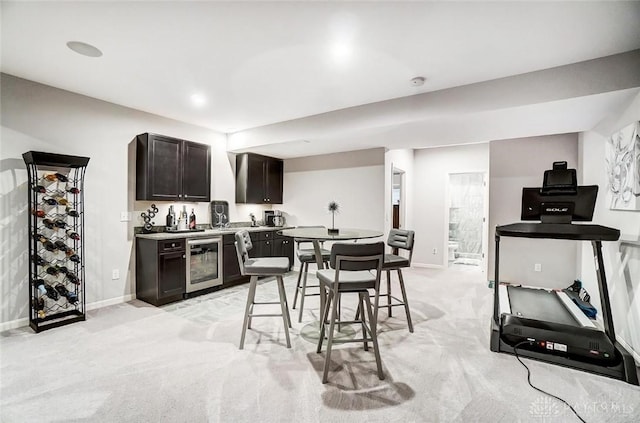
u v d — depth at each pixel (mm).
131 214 3822
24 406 1802
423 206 6324
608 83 2404
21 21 2016
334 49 2365
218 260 4262
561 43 2230
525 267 4398
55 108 3180
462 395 1935
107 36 2207
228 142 5035
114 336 2762
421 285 4684
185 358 2371
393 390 1979
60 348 2523
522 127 3434
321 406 1814
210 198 4527
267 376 2131
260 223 5730
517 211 4492
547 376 2158
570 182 2645
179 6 1861
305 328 2980
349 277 2266
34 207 2906
